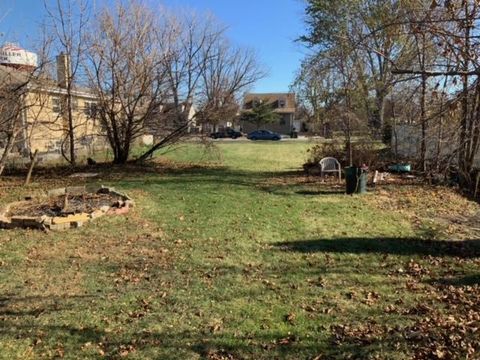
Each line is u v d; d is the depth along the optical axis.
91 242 7.17
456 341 3.94
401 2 4.84
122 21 17.52
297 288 5.23
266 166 19.33
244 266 6.03
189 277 5.61
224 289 5.20
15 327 4.27
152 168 17.97
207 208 9.82
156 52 18.03
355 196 11.57
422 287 5.31
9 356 3.77
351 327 4.25
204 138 19.91
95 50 17.25
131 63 17.70
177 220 8.65
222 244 7.06
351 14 14.02
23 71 14.77
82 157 20.53
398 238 7.44
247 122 66.75
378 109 15.52
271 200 10.89
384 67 8.46
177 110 18.98
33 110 16.45
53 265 6.07
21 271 5.84
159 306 4.73
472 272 5.84
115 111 18.30
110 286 5.32
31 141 18.22
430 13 3.66
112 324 4.33
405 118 6.37
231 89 19.39
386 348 3.85
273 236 7.54
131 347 3.90
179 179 14.70
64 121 18.25
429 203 10.64
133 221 8.52
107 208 9.16
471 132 3.67
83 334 4.14
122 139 19.08
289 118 68.19
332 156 16.67
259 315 4.50
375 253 6.62
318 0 18.22
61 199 10.06
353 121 15.84
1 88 13.86
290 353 3.79
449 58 3.46
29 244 7.04
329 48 17.14
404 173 15.00
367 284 5.38
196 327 4.26
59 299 4.93
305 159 22.44
